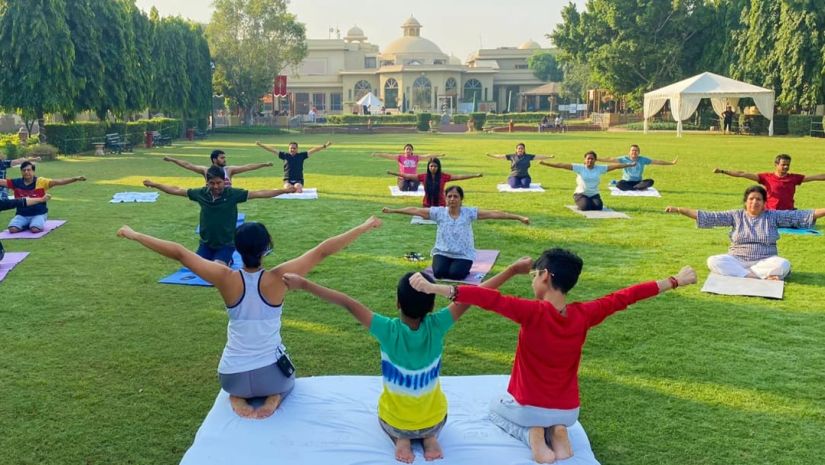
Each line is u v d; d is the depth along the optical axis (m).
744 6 41.38
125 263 8.78
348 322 6.57
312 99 83.88
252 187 16.73
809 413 4.80
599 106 60.75
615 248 9.84
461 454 3.97
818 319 6.71
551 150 28.48
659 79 47.16
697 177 18.47
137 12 31.42
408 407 3.94
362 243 10.03
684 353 5.86
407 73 79.19
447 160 24.05
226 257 8.12
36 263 8.77
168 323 6.53
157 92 37.06
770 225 8.20
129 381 5.26
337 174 19.41
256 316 4.33
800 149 28.39
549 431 4.08
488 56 95.56
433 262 8.16
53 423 4.60
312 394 4.69
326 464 3.86
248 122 53.25
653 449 4.31
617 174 19.66
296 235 10.62
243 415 4.35
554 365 3.93
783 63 38.12
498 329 6.43
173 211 12.78
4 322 6.52
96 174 19.30
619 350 5.93
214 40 50.19
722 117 43.44
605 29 48.75
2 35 24.00
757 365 5.61
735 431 4.54
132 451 4.26
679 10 45.94
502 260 9.07
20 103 24.41
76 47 26.12
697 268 8.70
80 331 6.30
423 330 3.93
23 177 10.55
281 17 50.84
